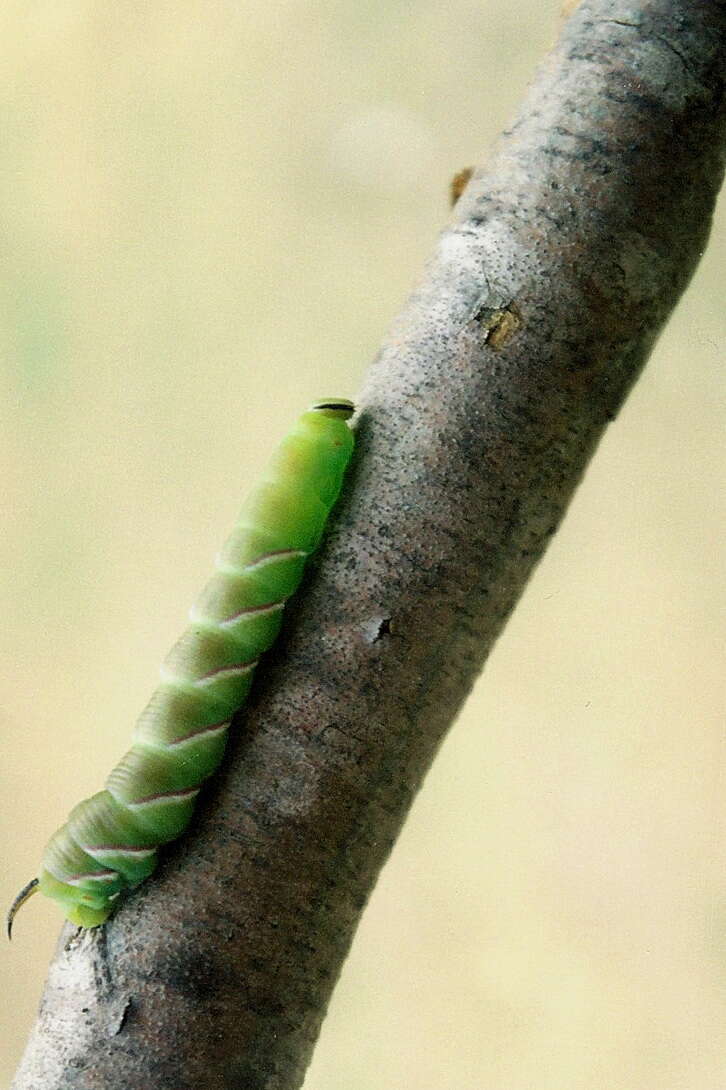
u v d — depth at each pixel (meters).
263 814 0.58
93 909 0.58
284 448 0.59
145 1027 0.58
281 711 0.58
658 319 0.59
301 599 0.59
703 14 0.59
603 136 0.59
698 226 0.59
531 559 0.59
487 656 0.59
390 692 0.58
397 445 0.58
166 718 0.58
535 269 0.58
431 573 0.58
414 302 0.59
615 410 0.59
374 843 0.58
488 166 0.59
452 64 1.42
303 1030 0.58
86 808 0.58
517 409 0.58
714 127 0.59
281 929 0.58
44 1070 0.58
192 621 0.59
